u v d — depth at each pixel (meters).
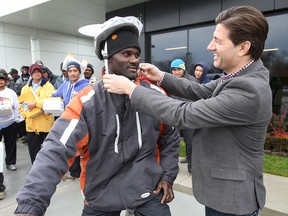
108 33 1.17
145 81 1.40
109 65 1.23
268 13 5.17
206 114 1.01
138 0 6.50
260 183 1.14
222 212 1.12
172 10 6.20
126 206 1.22
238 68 1.11
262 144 1.11
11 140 4.34
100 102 1.20
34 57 10.41
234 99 0.99
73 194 3.36
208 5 5.64
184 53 6.37
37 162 1.03
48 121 3.91
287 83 5.25
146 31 6.74
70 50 11.29
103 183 1.25
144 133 1.25
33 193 0.93
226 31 1.06
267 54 5.39
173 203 3.08
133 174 1.23
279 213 2.63
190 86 1.49
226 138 1.09
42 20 8.71
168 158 1.39
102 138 1.20
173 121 1.07
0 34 9.18
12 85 6.85
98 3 6.71
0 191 3.31
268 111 1.03
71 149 1.11
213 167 1.13
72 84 3.68
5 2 7.82
